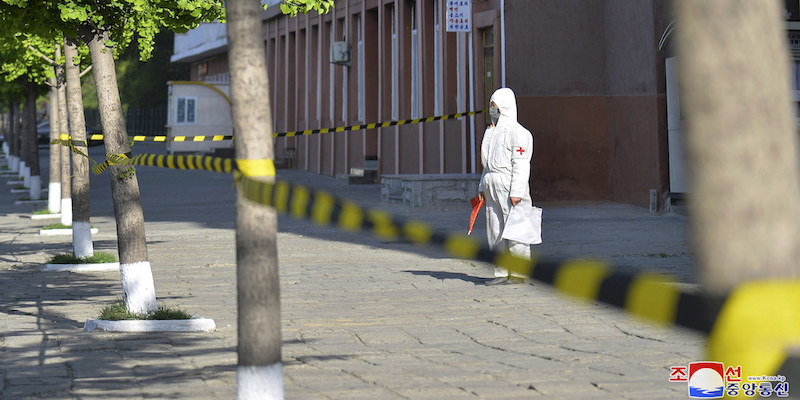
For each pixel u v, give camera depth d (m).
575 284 3.33
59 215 41.03
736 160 2.86
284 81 74.69
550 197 39.06
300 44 70.25
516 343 13.05
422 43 49.03
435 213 36.94
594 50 39.28
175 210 43.00
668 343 12.71
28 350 12.83
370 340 13.39
